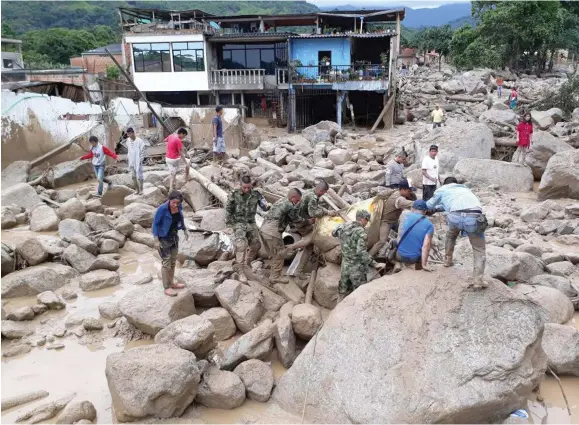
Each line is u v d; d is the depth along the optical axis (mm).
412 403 5664
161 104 22141
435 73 47906
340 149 19125
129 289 9500
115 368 5965
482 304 6348
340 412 5875
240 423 6059
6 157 17031
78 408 5977
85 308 8750
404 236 7090
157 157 19031
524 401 6121
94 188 15648
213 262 9727
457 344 6055
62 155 18016
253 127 22047
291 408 6266
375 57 32156
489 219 12109
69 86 21672
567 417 6141
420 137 21656
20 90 19297
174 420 6039
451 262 6977
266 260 9641
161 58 30469
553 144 15875
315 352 6387
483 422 5941
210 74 30672
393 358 6016
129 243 11461
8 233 12258
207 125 20891
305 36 28516
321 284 8227
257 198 8828
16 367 7137
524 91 36250
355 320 6367
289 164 17328
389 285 6715
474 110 31000
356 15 30250
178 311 7867
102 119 18781
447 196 6672
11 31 56438
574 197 13609
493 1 49719
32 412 6129
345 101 30562
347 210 9398
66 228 11398
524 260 8984
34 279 9227
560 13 47031
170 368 5930
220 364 6953
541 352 6410
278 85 28969
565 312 8023
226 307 8008
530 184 15328
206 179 13758
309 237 8711
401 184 8641
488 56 45406
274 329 7195
